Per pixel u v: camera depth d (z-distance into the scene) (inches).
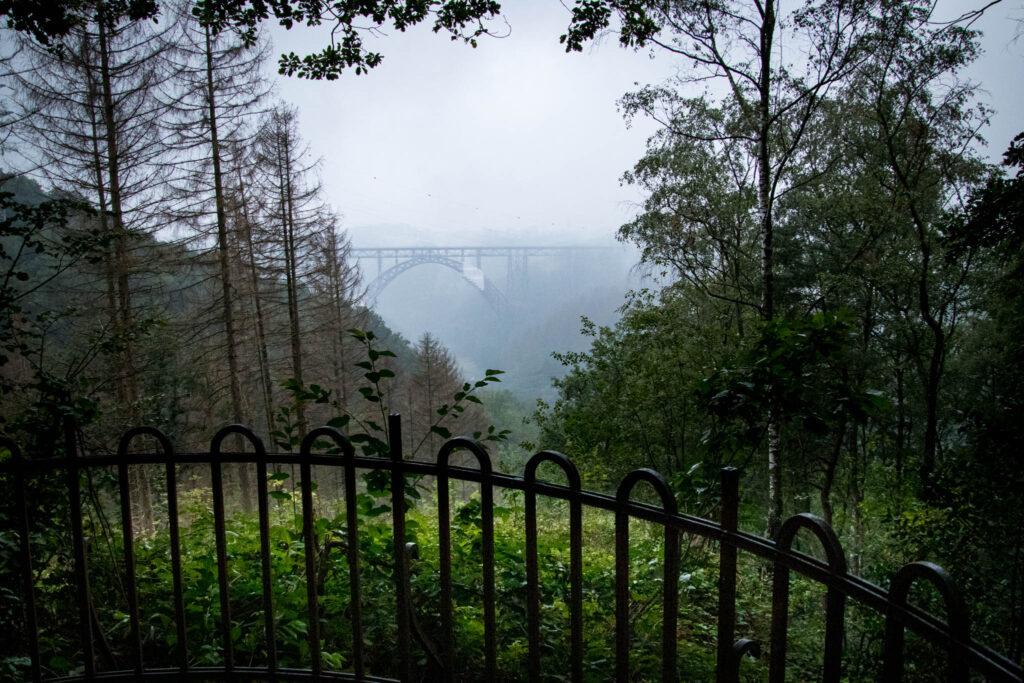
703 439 128.2
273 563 113.2
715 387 120.6
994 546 305.7
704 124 655.8
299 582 110.4
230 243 778.2
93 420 111.1
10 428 106.8
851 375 649.0
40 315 155.6
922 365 746.2
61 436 108.0
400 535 69.9
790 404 110.6
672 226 648.4
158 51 684.7
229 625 75.5
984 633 286.5
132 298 673.6
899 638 40.0
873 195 632.4
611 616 127.5
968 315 767.7
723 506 52.4
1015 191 351.6
